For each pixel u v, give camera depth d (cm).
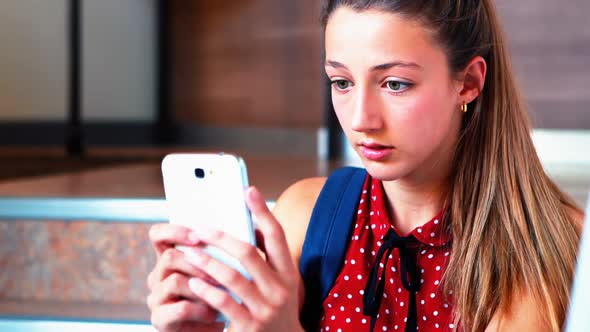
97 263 170
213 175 75
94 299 170
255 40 478
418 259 87
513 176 86
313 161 364
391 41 74
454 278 84
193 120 514
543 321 81
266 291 67
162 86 521
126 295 169
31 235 173
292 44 458
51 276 172
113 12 484
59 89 442
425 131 77
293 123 457
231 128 495
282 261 68
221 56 497
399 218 88
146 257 168
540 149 385
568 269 83
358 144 78
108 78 483
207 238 70
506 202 85
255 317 67
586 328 41
